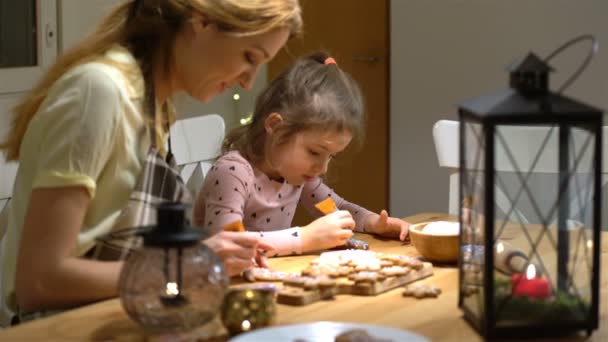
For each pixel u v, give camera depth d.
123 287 1.14
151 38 1.58
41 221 1.35
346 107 1.95
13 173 1.79
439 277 1.52
